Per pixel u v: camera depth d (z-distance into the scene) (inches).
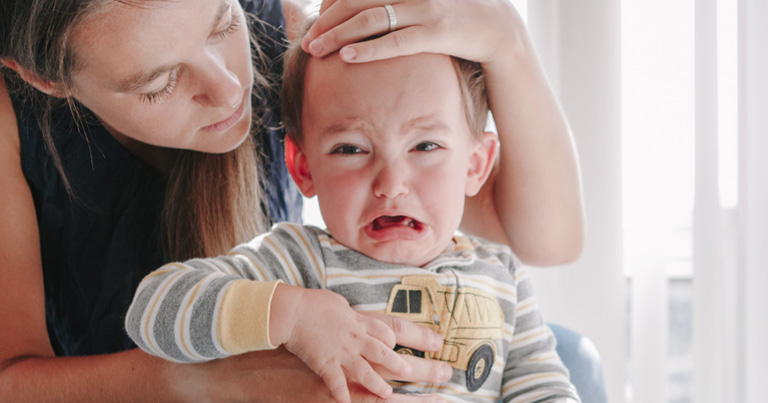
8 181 36.9
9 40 31.8
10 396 33.1
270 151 45.3
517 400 37.1
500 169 40.9
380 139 33.2
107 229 42.1
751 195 57.4
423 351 33.6
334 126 33.7
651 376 59.9
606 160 58.1
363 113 33.1
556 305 59.9
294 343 29.8
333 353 29.7
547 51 58.5
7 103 37.6
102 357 34.6
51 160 38.9
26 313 35.5
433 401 31.4
